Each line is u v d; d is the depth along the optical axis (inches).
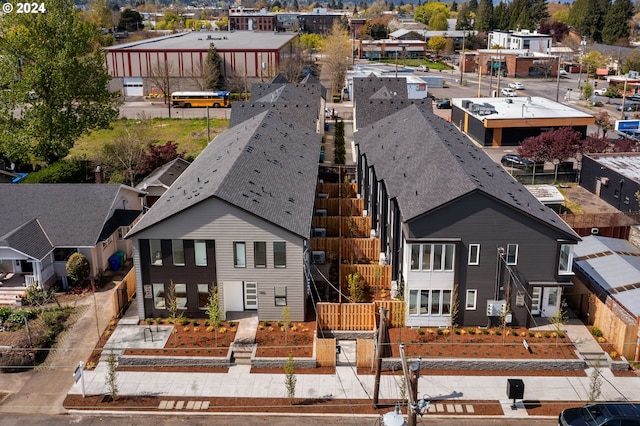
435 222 1365.7
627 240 1900.8
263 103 2758.4
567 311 1510.8
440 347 1341.0
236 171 1550.2
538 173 2628.0
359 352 1289.4
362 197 2294.5
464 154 1738.4
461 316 1428.4
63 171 2361.0
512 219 1362.0
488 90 4864.7
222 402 1192.2
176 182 1771.7
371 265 1612.9
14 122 2447.1
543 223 1362.0
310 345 1357.0
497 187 1477.6
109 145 2696.9
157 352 1333.7
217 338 1387.8
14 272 1663.4
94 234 1652.3
